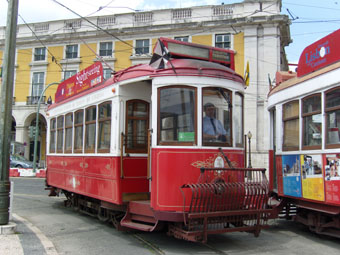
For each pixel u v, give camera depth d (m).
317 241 7.06
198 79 6.23
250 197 6.01
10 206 8.20
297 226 8.70
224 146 6.33
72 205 10.51
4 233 6.89
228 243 6.77
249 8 25.88
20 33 32.44
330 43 6.62
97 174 8.06
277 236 7.50
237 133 6.60
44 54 32.00
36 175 25.02
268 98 9.21
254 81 25.30
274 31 25.23
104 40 29.73
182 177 5.98
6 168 7.14
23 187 17.55
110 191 7.38
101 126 8.01
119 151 7.18
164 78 6.29
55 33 31.20
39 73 32.22
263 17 25.11
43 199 13.40
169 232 6.25
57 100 11.76
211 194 5.68
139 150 7.40
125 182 7.14
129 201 6.99
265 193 6.12
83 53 30.44
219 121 6.36
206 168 5.77
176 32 27.64
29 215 9.89
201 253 5.99
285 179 7.90
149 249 6.25
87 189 8.60
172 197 5.94
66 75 30.97
